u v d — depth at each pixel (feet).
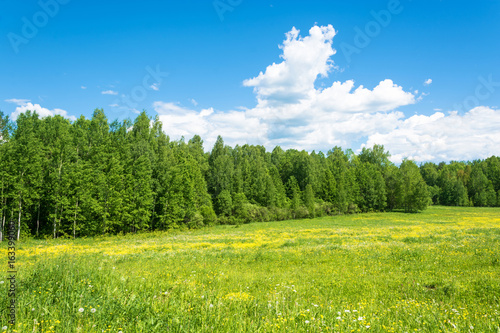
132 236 172.86
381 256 55.88
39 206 174.70
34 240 153.48
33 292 20.35
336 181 360.07
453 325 18.26
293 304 23.03
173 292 24.89
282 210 290.56
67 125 241.96
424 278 37.24
